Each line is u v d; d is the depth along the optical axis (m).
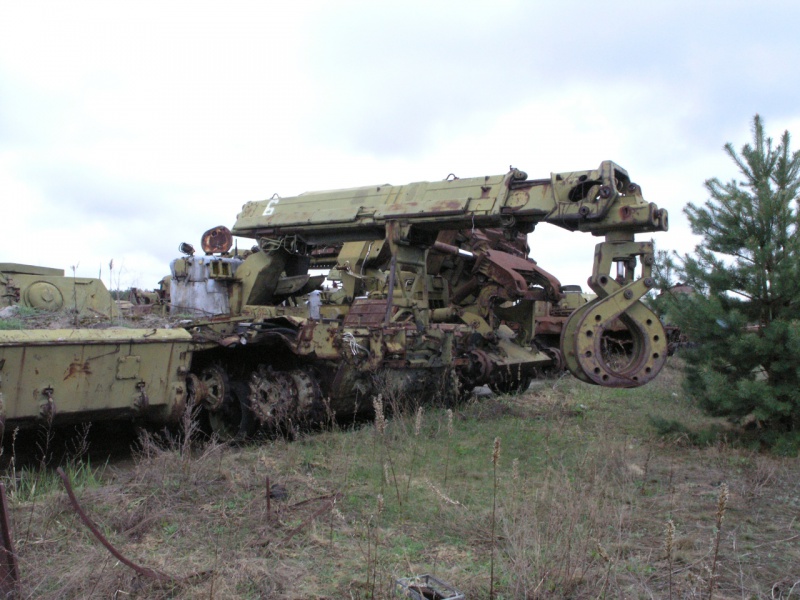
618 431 8.34
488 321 11.96
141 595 3.75
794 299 7.27
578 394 11.77
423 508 5.28
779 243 7.54
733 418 7.67
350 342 8.27
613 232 8.12
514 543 4.12
